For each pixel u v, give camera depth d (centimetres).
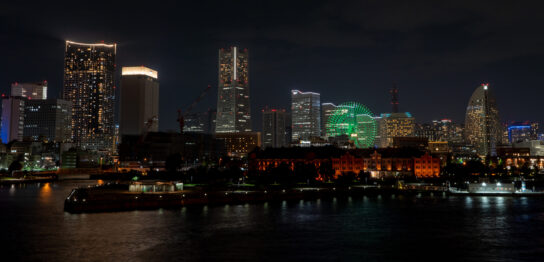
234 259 9981
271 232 12875
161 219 14838
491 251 10806
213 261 9819
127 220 14600
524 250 10888
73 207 16162
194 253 10488
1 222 14225
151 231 12862
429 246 11288
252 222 14412
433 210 17438
